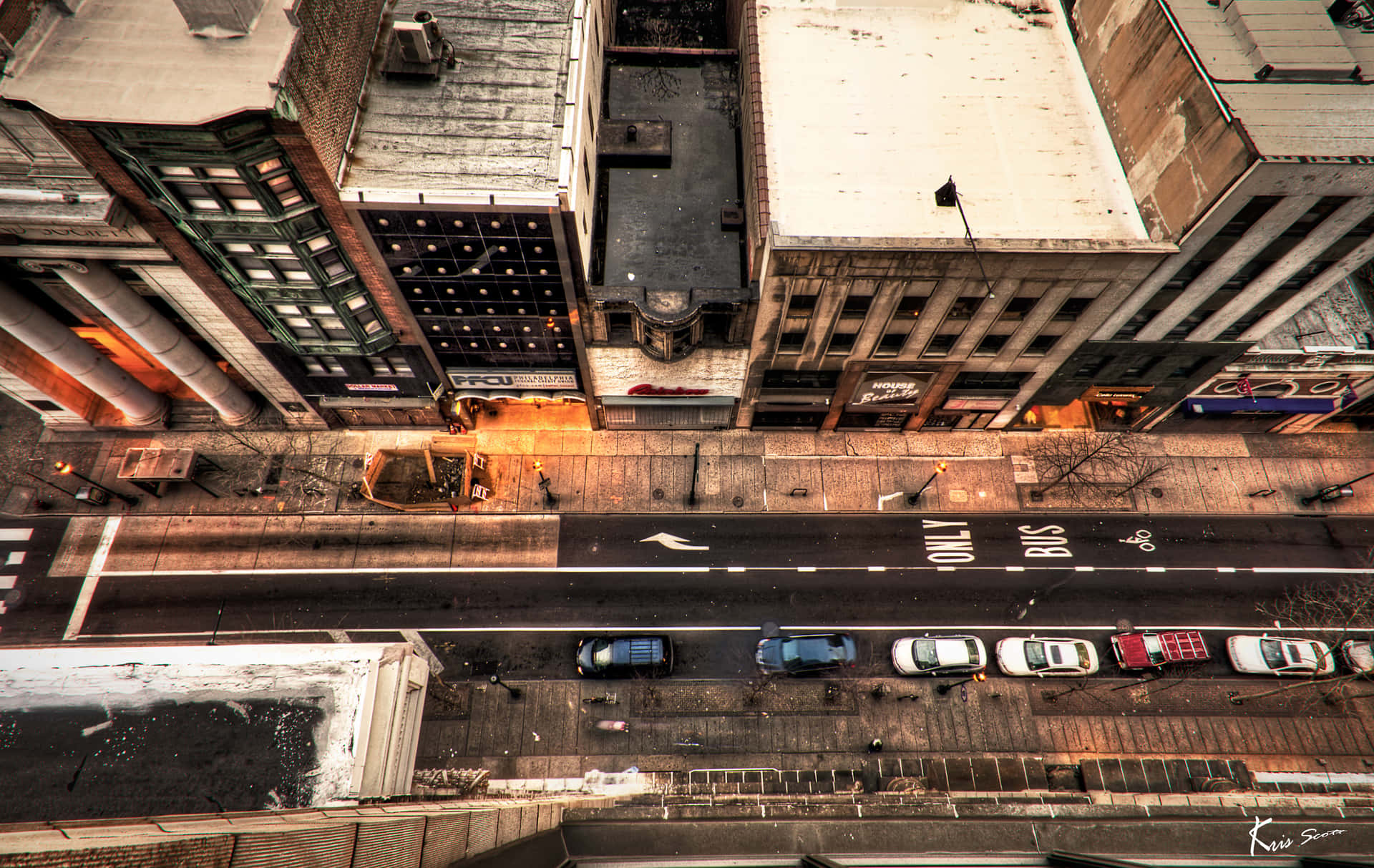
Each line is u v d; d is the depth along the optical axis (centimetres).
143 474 3766
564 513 4031
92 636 3597
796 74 3338
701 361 3581
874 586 3894
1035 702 3622
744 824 2517
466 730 3503
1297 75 2611
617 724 3522
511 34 2958
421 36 2659
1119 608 3847
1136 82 2981
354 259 2864
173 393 4125
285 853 1036
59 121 2095
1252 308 3291
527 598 3809
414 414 4069
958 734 3556
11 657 1808
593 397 3881
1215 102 2575
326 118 2414
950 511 4103
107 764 1719
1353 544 4019
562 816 2642
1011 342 3438
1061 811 2950
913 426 4238
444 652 3669
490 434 4197
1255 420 4231
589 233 3142
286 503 3962
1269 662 3625
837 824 2555
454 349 3478
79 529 3825
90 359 3434
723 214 3288
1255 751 3531
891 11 3528
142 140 2177
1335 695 3584
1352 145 2464
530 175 2619
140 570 3756
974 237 2922
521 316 3234
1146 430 4309
